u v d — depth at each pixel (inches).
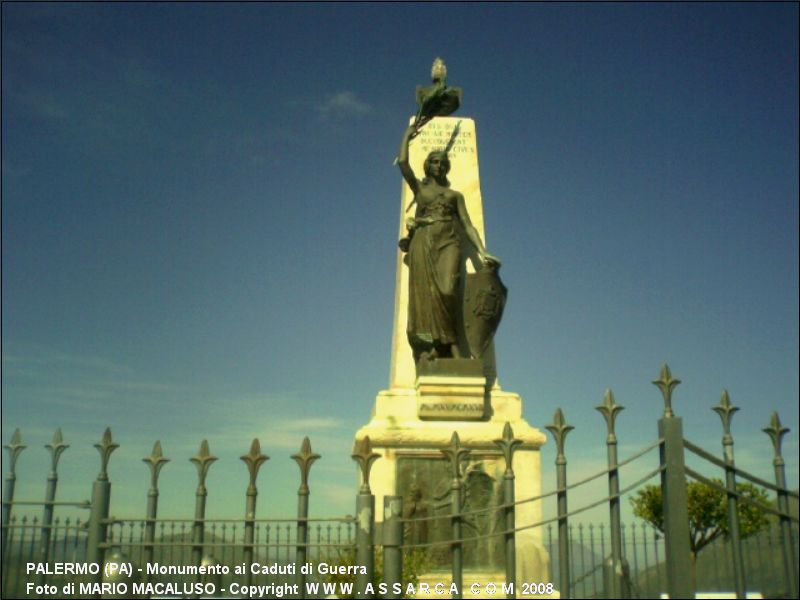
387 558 297.4
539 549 441.1
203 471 306.2
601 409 308.7
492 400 490.3
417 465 454.0
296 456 307.3
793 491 298.2
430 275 499.2
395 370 520.7
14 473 312.3
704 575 320.2
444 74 555.8
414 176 529.7
